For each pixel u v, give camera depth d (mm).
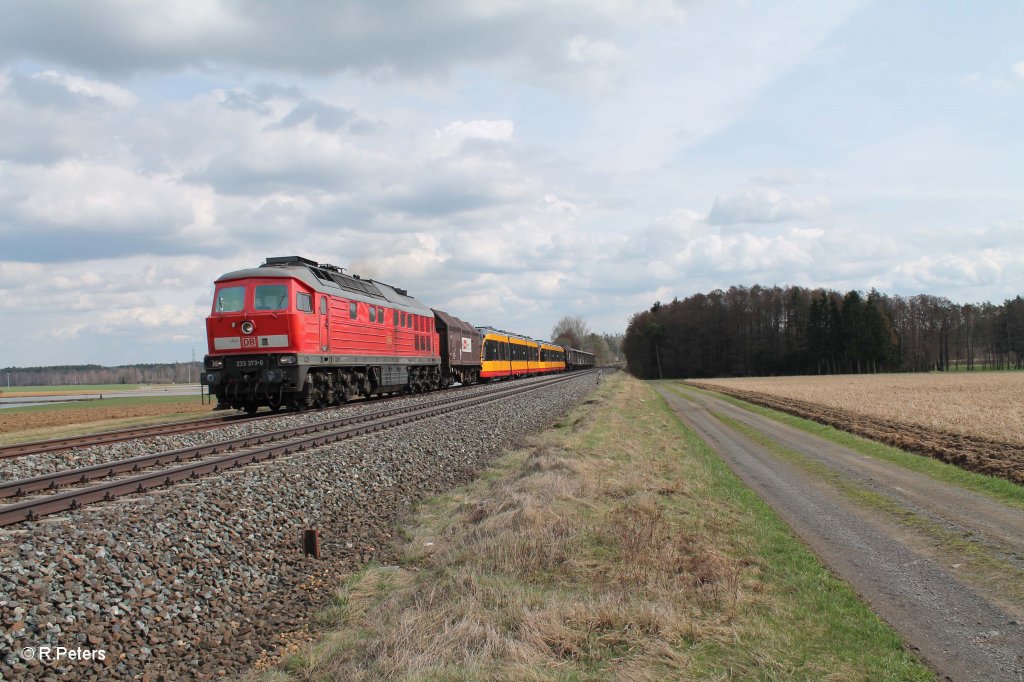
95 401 60656
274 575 8312
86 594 6453
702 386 70875
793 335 117875
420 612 6684
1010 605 6645
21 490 10469
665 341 127688
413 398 32188
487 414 24594
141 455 14664
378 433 17656
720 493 12070
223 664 6141
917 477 14031
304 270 23484
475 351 49188
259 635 6832
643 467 14422
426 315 36656
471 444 18703
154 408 41312
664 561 7633
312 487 11742
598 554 8109
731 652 5520
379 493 12789
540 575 7633
